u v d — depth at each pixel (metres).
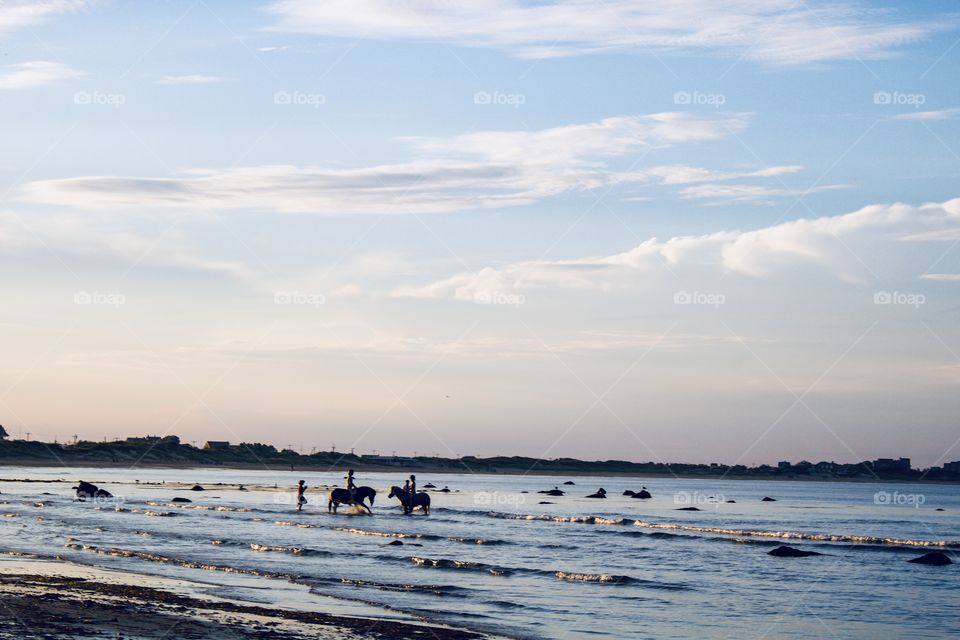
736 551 43.94
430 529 54.06
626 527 58.84
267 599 26.91
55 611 23.67
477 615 25.45
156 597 26.42
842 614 27.45
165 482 124.62
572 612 26.34
